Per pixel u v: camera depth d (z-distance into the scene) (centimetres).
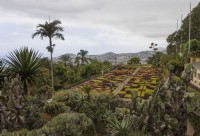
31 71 2338
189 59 4775
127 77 5756
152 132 1329
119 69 7762
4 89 1602
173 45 9650
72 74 6612
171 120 1258
